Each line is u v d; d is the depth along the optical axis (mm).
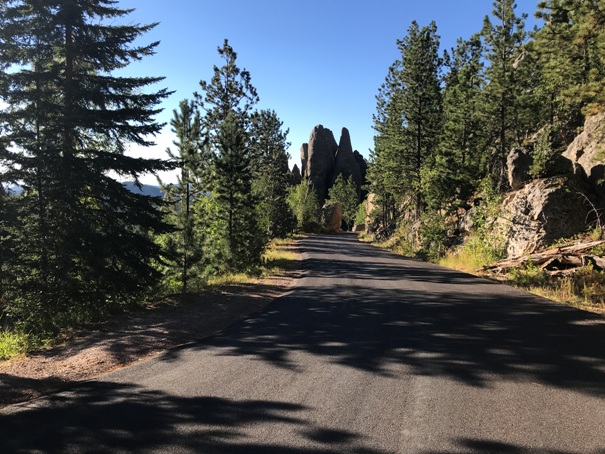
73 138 10281
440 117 33250
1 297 9852
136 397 4242
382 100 42312
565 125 26375
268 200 35250
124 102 10367
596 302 8914
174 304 9906
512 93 25016
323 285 12914
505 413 3666
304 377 4727
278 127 46469
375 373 4805
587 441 3158
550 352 5445
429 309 8641
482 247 18016
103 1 10141
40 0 9289
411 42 32438
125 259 9992
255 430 3436
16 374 5129
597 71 9992
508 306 8742
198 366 5242
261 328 7312
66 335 7270
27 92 9312
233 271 16766
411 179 34375
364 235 59406
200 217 15516
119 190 10141
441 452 3025
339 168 98000
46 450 3184
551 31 11227
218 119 27188
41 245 9531
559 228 15250
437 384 4406
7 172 9422
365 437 3271
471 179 26312
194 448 3154
